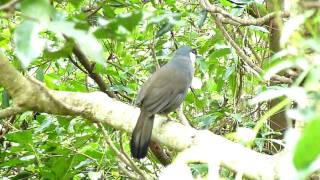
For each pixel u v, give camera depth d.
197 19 11.57
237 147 4.54
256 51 11.45
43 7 3.35
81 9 9.76
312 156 2.36
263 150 10.18
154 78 9.77
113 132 10.95
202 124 10.51
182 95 9.88
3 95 9.58
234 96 10.83
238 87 11.29
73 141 10.61
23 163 10.00
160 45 12.18
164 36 12.33
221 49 10.53
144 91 9.55
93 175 9.43
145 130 7.91
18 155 10.89
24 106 6.84
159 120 7.54
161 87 9.55
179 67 10.16
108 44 11.42
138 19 4.29
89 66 9.98
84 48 3.48
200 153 3.26
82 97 7.53
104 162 10.10
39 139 10.91
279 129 10.44
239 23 8.91
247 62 9.46
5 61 6.61
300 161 2.38
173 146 6.64
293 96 2.93
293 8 3.58
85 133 10.66
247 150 4.55
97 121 7.57
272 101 10.29
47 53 4.28
